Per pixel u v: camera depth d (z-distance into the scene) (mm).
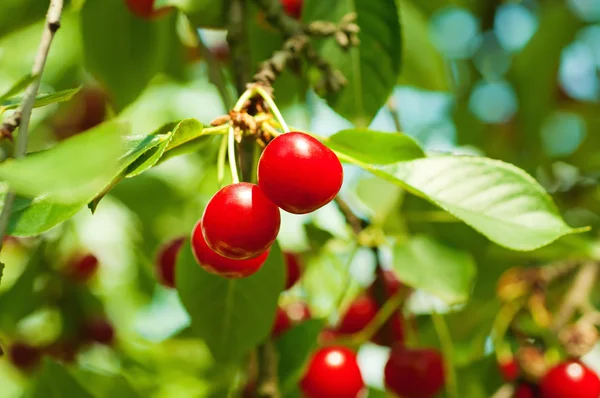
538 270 632
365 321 602
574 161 810
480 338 619
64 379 557
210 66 576
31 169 400
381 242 595
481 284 643
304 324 553
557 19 828
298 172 455
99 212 779
